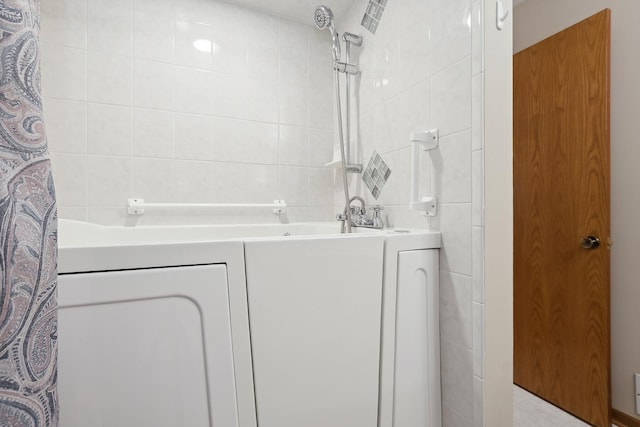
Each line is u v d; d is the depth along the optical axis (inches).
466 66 36.9
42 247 16.4
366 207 57.7
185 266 26.2
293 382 30.5
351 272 33.5
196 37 58.5
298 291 30.7
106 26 52.5
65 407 22.8
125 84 53.5
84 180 50.8
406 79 47.1
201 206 56.3
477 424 35.1
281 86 65.4
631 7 53.3
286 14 65.2
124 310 24.3
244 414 28.3
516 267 68.4
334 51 57.3
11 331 15.2
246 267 28.4
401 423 36.5
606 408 53.0
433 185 41.6
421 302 38.4
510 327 36.1
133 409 24.5
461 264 37.3
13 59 15.6
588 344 55.6
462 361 37.0
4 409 14.9
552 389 61.4
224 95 60.4
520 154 67.4
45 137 16.9
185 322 26.1
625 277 54.1
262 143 63.5
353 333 33.6
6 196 15.3
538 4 67.4
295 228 61.1
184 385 26.0
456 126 38.1
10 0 15.6
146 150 54.7
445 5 39.9
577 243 57.1
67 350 22.8
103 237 47.5
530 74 65.4
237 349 28.0
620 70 54.8
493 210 35.2
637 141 52.7
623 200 54.4
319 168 68.6
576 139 57.2
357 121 60.4
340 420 32.9
